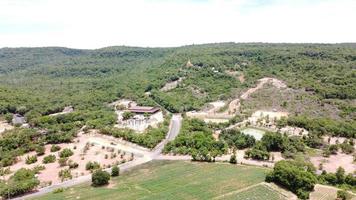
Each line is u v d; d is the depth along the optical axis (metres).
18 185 140.75
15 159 178.62
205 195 126.56
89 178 156.12
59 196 134.12
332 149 180.62
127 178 152.50
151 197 128.38
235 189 130.00
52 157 177.00
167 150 186.12
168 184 140.88
